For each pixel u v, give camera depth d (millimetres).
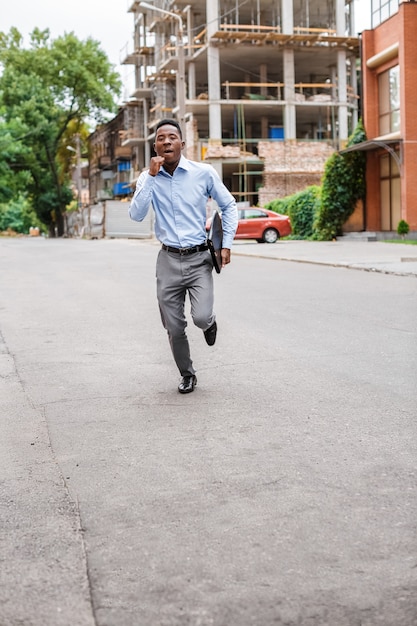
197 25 54094
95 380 6371
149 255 25000
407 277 14430
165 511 3426
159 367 6840
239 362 6863
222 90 55062
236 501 3516
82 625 2477
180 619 2494
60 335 8766
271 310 10297
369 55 31406
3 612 2568
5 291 13922
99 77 66062
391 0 29734
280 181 48000
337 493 3568
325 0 50656
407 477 3754
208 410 5242
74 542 3117
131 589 2701
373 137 31594
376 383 5871
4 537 3189
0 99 64438
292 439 4477
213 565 2863
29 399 5773
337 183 31500
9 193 64625
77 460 4250
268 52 48125
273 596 2619
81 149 75688
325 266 17750
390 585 2670
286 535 3109
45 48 65062
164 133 5375
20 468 4137
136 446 4477
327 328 8648
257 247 26844
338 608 2533
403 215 28812
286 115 47906
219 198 5551
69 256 25500
